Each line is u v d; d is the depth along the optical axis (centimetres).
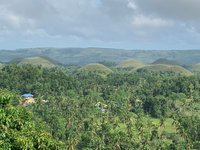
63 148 3030
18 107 3297
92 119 18938
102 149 15525
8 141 2752
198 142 16950
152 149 15938
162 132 18700
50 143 2905
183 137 17675
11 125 2947
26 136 2873
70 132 17038
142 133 17175
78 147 16075
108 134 16688
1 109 2906
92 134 16662
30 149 2748
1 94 3156
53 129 17300
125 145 15762
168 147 15862
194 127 18688
